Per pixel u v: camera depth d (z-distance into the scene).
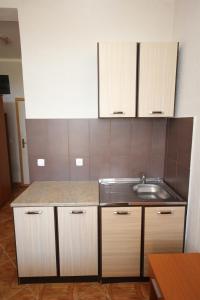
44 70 2.09
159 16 2.06
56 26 2.04
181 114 1.87
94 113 2.18
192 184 1.69
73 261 1.84
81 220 1.77
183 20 1.83
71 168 2.28
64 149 2.24
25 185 4.79
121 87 1.85
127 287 1.84
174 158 2.02
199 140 1.58
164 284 1.01
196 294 0.95
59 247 1.81
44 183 2.22
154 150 2.28
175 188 2.00
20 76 4.40
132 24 2.06
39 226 1.76
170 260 1.19
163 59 1.83
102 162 2.28
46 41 2.05
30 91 2.12
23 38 2.04
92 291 1.80
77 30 2.05
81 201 1.75
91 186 2.13
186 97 1.78
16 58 4.28
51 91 2.13
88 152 2.25
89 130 2.21
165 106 1.90
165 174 2.27
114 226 1.77
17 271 1.85
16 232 1.77
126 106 1.88
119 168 2.30
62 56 2.08
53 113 2.17
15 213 1.74
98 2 2.02
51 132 2.20
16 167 4.80
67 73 2.11
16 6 1.99
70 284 1.87
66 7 2.01
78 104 2.17
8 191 3.95
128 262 1.84
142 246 1.81
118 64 1.81
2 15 2.15
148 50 1.80
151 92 1.87
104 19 2.05
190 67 1.71
